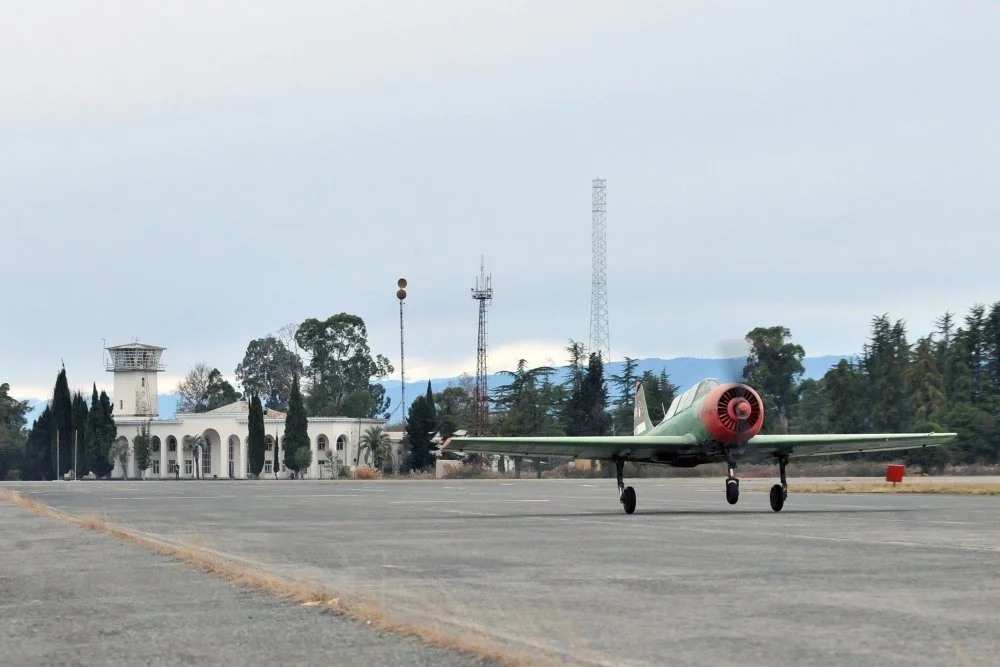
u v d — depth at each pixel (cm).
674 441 4912
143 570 2489
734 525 3834
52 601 2000
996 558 2500
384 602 1873
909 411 18250
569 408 19838
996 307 19175
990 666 1283
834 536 3222
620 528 3759
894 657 1344
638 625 1598
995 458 14962
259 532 3784
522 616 1694
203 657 1435
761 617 1658
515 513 5019
